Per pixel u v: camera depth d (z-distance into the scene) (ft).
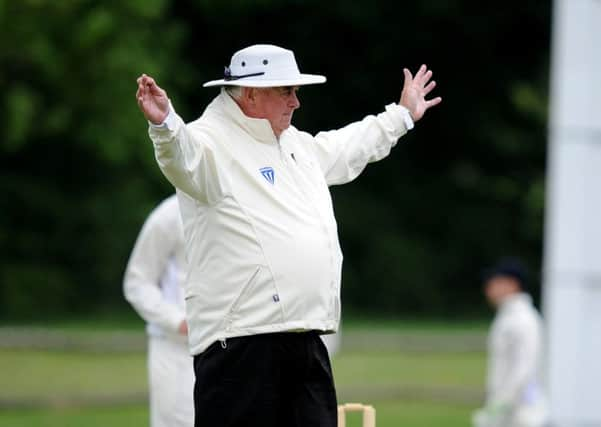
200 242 68.28
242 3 354.33
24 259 329.72
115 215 334.85
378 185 370.32
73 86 312.50
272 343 67.36
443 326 313.53
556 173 124.06
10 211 329.52
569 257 123.75
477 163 376.27
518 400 140.26
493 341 143.33
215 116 69.41
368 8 364.38
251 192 67.82
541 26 373.40
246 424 67.46
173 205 94.12
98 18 306.35
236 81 68.64
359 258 363.15
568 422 123.75
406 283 360.89
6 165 330.95
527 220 367.25
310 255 67.51
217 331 67.62
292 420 68.95
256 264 66.95
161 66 327.47
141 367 217.97
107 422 169.07
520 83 367.04
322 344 69.31
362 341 252.21
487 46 374.02
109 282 333.42
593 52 122.52
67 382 199.00
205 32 367.86
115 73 312.71
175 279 94.22
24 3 298.97
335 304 68.85
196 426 68.85
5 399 180.45
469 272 368.68
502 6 369.09
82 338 236.84
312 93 371.35
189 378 93.50
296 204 68.39
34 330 263.70
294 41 370.73
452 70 374.84
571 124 123.34
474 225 370.12
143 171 339.16
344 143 74.43
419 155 375.04
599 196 123.24
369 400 199.62
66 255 332.39
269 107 69.15
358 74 372.58
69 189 334.24
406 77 77.66
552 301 124.36
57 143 328.29
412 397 202.69
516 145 372.58
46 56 304.91
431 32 371.15
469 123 373.40
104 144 316.19
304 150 72.08
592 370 123.54
